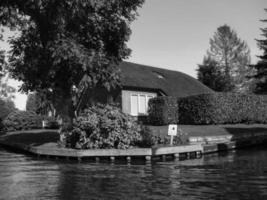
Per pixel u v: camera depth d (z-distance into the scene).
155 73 48.88
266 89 64.88
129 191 12.95
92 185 14.09
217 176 15.70
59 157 23.61
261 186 13.55
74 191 13.12
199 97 35.47
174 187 13.51
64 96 26.72
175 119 37.38
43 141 31.41
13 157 24.91
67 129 25.48
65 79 26.45
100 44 27.12
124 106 40.34
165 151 22.62
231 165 19.00
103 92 41.91
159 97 37.53
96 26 26.14
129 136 23.42
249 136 30.30
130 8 26.41
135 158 22.23
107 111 23.88
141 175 16.22
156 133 26.34
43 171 17.91
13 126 48.28
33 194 12.79
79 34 26.16
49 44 24.16
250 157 22.47
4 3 25.16
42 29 25.20
